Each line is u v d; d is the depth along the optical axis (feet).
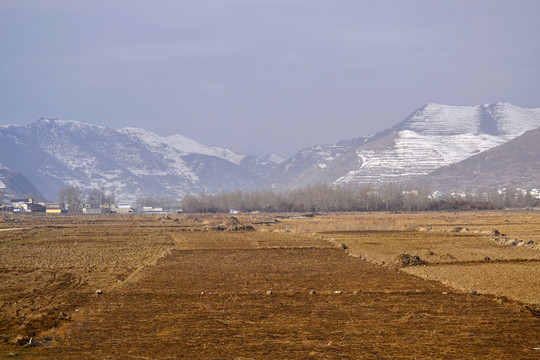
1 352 95.66
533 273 175.11
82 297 143.13
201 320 116.98
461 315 119.44
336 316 119.44
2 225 535.19
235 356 93.20
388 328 109.50
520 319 115.75
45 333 107.55
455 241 296.51
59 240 340.18
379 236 338.75
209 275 179.83
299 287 155.12
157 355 94.02
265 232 398.42
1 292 152.46
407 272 182.91
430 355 93.20
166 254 245.04
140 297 142.00
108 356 93.71
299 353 94.38
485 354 93.66
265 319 117.50
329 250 261.24
